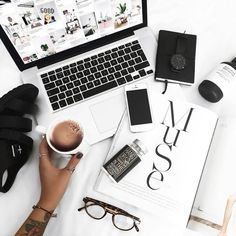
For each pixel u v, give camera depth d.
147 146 0.62
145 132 0.63
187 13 0.73
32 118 0.65
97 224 0.59
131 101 0.65
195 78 0.67
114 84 0.66
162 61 0.67
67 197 0.60
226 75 0.62
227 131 0.63
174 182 0.60
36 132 0.64
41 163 0.59
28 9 0.54
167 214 0.58
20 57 0.62
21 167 0.62
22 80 0.67
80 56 0.67
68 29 0.61
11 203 0.60
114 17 0.63
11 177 0.60
